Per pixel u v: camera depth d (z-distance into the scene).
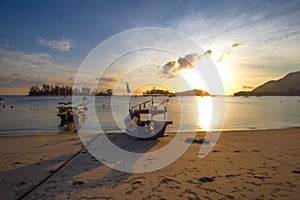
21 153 6.91
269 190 4.09
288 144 8.49
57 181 4.50
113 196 3.81
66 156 6.53
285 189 4.13
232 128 15.53
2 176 4.80
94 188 4.16
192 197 3.78
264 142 8.88
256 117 24.62
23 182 4.45
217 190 4.08
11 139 9.46
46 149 7.48
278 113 30.64
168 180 4.59
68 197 3.76
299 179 4.66
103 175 4.89
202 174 4.97
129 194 3.90
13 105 48.28
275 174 4.97
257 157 6.47
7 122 19.67
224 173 5.04
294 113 30.94
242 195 3.86
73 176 4.81
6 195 3.84
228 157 6.46
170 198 3.74
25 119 22.17
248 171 5.19
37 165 5.62
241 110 37.25
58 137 9.94
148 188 4.17
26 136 10.28
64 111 24.03
